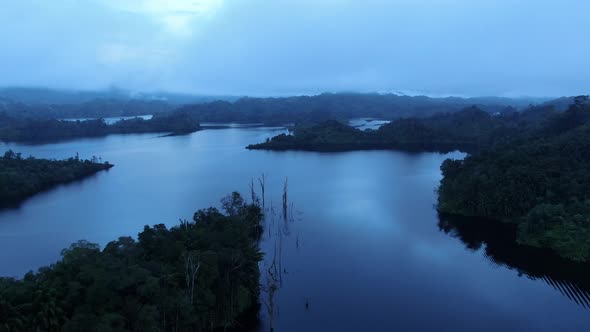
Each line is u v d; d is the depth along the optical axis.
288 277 105.31
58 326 58.94
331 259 116.44
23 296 60.50
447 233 136.12
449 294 96.75
